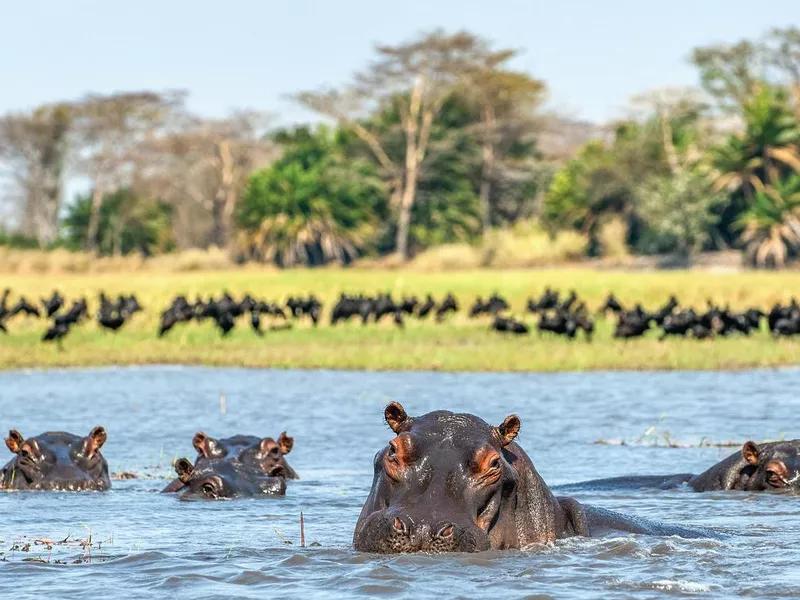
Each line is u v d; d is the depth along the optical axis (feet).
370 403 235.20
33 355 361.92
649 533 96.73
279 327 460.14
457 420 81.05
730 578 78.74
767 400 237.45
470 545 76.64
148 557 87.86
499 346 388.57
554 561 81.25
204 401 239.91
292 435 185.88
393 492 78.84
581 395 250.16
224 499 121.19
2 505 115.75
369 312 479.82
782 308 428.15
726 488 127.65
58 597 74.13
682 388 265.54
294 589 75.36
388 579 75.36
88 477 127.03
